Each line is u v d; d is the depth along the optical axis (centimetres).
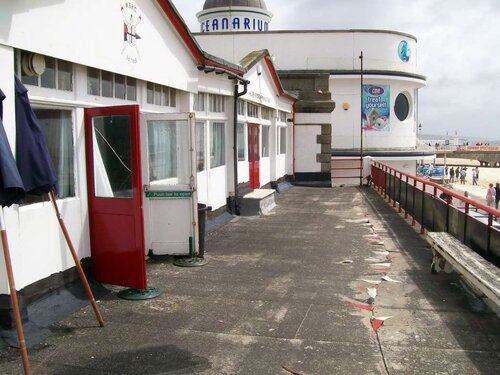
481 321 552
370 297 623
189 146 773
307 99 2114
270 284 685
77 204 607
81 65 608
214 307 592
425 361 457
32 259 521
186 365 447
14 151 473
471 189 4644
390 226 1132
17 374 424
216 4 2747
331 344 492
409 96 2997
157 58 804
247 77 1308
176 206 791
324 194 1795
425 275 730
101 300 606
